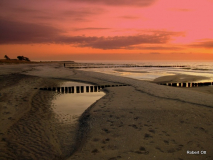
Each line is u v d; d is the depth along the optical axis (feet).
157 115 24.94
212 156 14.19
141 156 14.16
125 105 30.86
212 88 63.36
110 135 18.40
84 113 27.50
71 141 18.04
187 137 17.70
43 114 26.63
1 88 43.57
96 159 13.85
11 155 14.98
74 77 80.64
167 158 13.85
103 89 51.85
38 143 17.33
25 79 64.03
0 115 24.36
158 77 98.37
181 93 42.14
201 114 25.30
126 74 120.37
